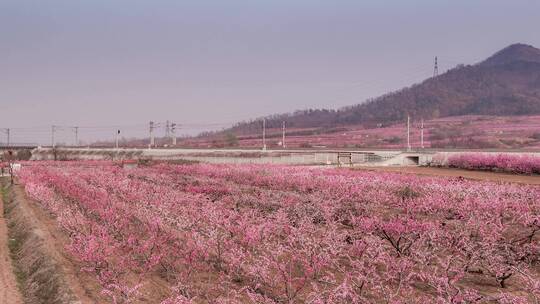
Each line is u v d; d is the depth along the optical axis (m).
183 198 29.73
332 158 80.00
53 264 19.14
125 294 14.21
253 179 43.34
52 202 31.78
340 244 16.89
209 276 16.33
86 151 129.75
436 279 13.43
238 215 22.95
